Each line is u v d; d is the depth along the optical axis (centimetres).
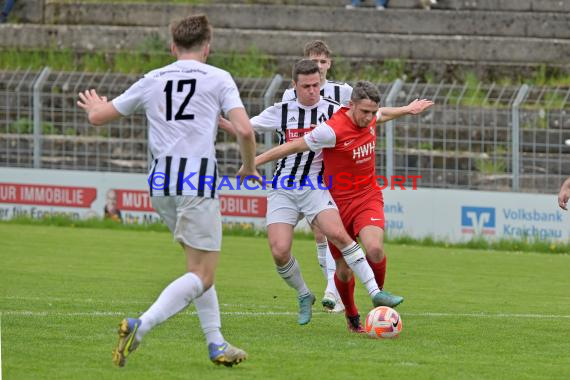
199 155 1641
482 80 5678
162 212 1692
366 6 6116
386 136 4438
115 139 5300
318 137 2128
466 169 4759
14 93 5378
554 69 5656
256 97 5144
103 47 6169
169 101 1653
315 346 1956
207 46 1700
